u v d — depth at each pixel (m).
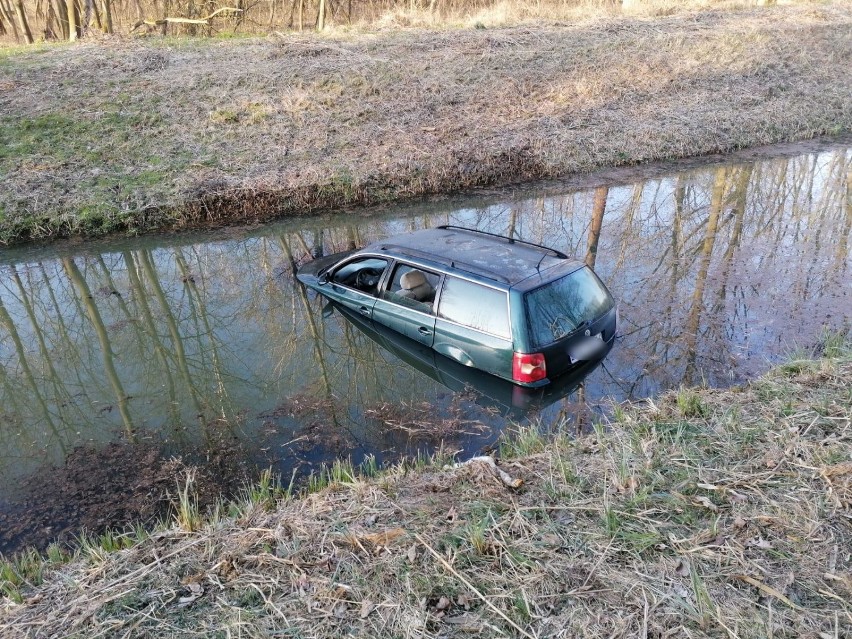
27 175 12.46
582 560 4.12
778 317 8.12
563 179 14.12
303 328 8.70
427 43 20.17
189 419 6.88
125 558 4.58
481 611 3.79
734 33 21.30
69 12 21.72
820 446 5.02
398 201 13.12
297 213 12.55
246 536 4.68
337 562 4.28
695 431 5.53
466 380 7.21
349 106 16.06
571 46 20.14
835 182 13.53
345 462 6.02
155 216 11.81
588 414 6.48
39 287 9.98
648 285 9.21
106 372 7.88
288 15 28.50
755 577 3.85
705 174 14.23
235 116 15.20
